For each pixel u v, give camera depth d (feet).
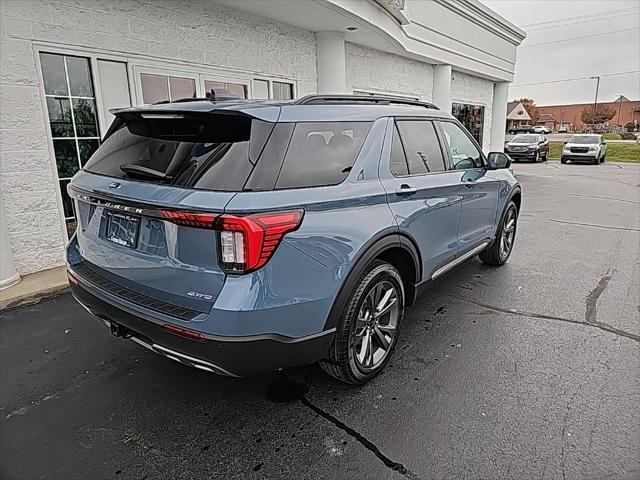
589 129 211.61
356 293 8.42
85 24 16.12
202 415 8.39
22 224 15.52
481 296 14.10
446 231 11.55
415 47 33.58
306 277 7.31
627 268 16.98
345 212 8.00
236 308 6.56
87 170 9.14
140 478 6.91
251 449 7.50
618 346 10.82
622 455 7.22
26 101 15.02
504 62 51.29
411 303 10.69
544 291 14.51
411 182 9.94
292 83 25.49
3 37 14.24
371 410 8.48
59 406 8.68
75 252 9.70
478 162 14.24
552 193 39.60
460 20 40.09
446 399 8.78
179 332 6.89
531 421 8.08
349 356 8.61
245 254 6.56
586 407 8.46
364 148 8.91
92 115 16.92
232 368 6.89
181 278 7.07
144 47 18.02
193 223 6.61
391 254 9.71
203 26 20.15
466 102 48.26
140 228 7.52
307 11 21.71
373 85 32.60
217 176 6.89
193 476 6.94
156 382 9.50
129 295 7.80
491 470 6.96
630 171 61.98
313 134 7.93
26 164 15.33
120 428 8.05
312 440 7.69
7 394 9.06
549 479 6.75
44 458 7.32
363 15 23.16
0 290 14.03
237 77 22.15
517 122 223.10
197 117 7.78
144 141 8.43
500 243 16.37
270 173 7.03
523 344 10.95
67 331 11.84
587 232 23.40
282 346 7.22
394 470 6.99
